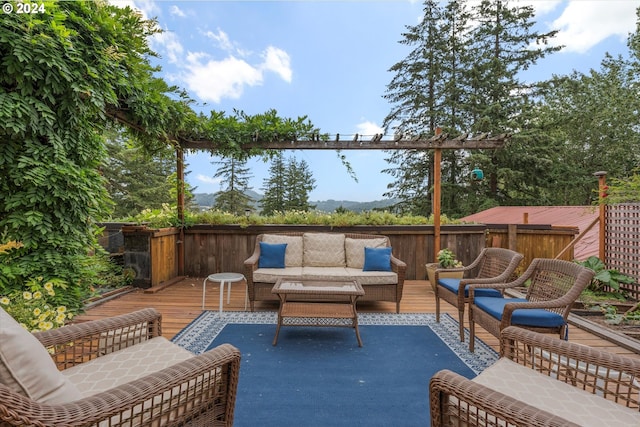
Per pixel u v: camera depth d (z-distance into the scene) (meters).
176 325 3.25
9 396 0.78
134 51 3.20
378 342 2.89
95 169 3.01
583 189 13.77
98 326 1.52
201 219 5.61
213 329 3.15
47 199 2.47
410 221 5.68
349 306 3.08
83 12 2.67
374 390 2.11
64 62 2.44
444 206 13.82
